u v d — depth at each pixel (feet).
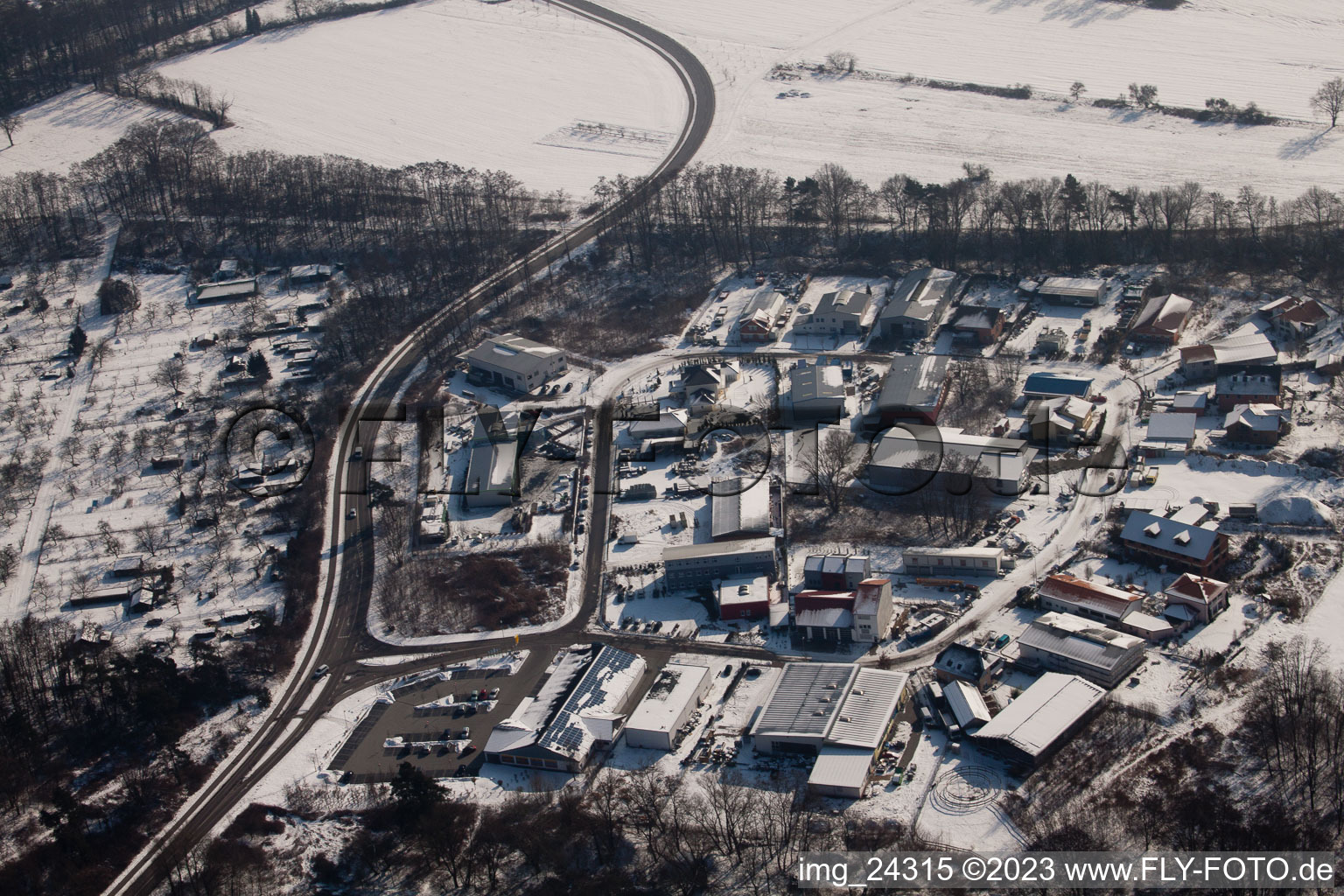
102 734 508.94
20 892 441.27
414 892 427.74
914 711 474.08
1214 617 502.79
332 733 504.43
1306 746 426.51
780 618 531.50
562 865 422.82
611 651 518.37
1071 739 449.48
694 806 437.99
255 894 431.02
